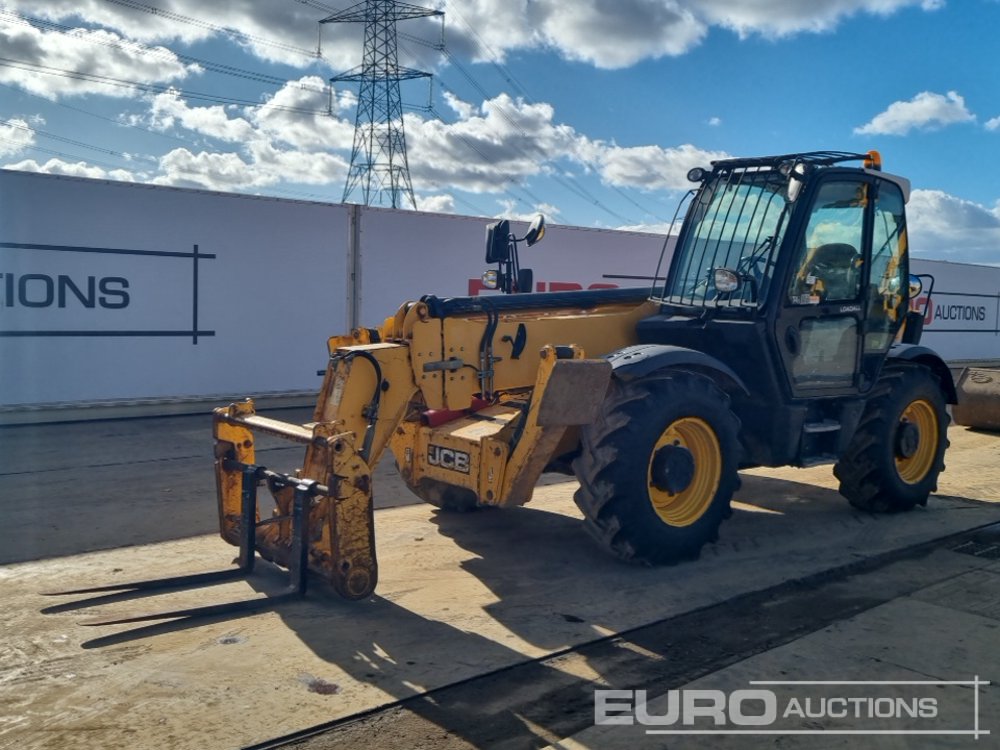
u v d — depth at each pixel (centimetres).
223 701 335
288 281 1120
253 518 474
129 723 317
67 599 438
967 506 676
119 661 368
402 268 1206
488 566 508
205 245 1059
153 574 477
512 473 474
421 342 484
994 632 416
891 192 621
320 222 1138
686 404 494
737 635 412
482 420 527
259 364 1110
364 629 408
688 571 504
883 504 638
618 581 485
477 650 388
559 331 545
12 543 535
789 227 550
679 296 598
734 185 595
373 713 330
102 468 760
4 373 955
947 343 1847
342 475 420
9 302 949
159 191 1024
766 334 543
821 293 576
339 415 454
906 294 641
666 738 315
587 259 1358
